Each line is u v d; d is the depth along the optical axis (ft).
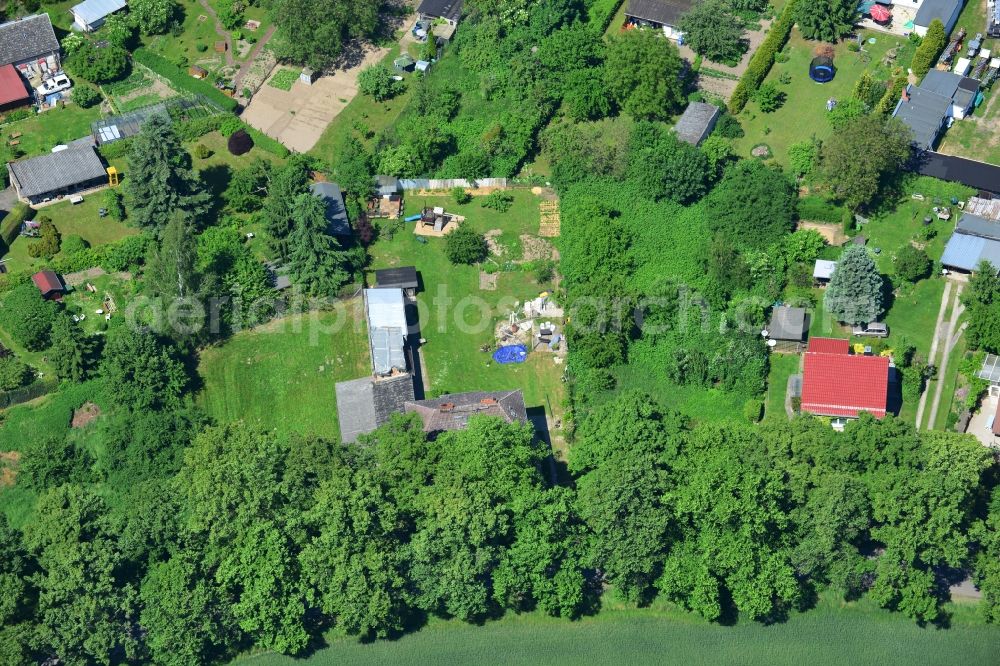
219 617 556.51
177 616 546.26
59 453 613.11
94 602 543.80
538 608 581.94
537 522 559.79
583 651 571.28
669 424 591.37
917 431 583.99
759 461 565.94
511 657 569.64
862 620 576.61
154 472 608.19
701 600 559.79
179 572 552.41
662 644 572.92
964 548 555.28
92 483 613.11
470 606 564.30
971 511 577.84
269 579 547.08
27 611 552.82
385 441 582.35
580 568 583.99
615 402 597.11
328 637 577.02
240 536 557.74
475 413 601.21
